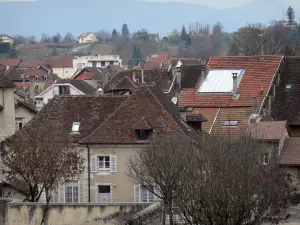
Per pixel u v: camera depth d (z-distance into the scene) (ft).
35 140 375.86
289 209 382.83
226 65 540.93
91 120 435.53
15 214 340.80
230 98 511.40
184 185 288.30
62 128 432.25
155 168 340.18
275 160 358.64
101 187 415.44
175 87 623.36
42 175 366.63
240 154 303.27
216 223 276.82
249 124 457.27
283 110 508.53
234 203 274.98
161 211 322.14
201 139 352.69
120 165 413.18
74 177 394.93
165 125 412.77
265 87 513.45
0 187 379.14
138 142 409.49
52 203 339.57
